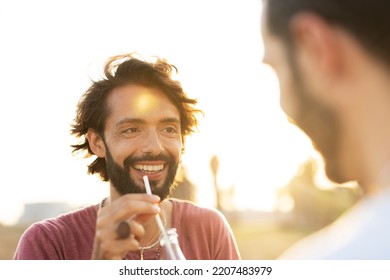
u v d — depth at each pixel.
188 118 2.57
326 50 0.59
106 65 2.46
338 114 0.62
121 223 1.71
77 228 2.39
